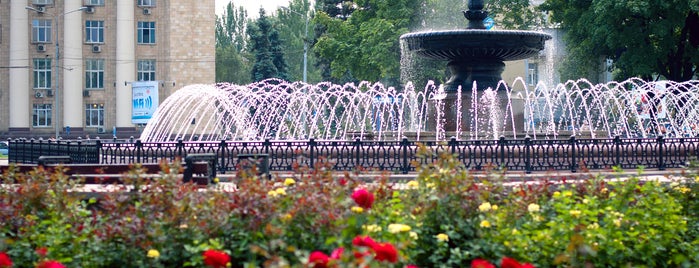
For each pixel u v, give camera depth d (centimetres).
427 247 1079
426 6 6419
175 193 1140
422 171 1173
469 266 1082
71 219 1172
